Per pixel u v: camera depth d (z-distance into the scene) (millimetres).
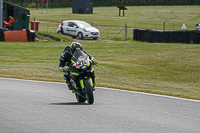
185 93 42594
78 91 32500
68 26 131750
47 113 27844
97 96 37062
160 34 120562
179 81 56562
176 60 77688
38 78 51844
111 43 117688
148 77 59219
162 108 30953
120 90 41719
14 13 131875
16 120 25375
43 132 22312
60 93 38719
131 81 54031
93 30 126688
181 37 116938
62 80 50375
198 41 114125
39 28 162625
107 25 188875
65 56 32875
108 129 23219
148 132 22641
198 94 42188
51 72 60094
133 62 76250
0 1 118125
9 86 43000
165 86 49375
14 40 113625
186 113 28953
